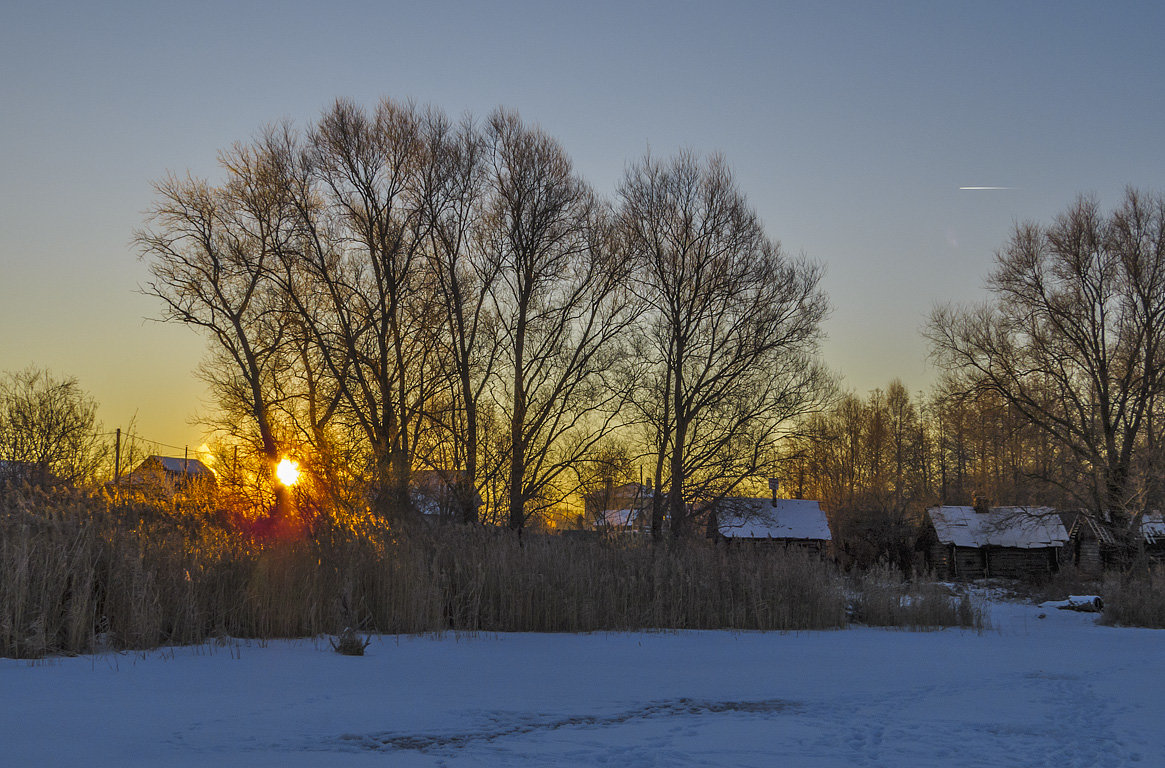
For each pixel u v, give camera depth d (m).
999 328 41.56
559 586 19.27
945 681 12.99
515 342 33.62
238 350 31.59
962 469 79.69
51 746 6.62
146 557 13.97
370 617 16.11
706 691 11.34
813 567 23.73
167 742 6.96
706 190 36.50
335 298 31.66
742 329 36.31
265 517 19.25
